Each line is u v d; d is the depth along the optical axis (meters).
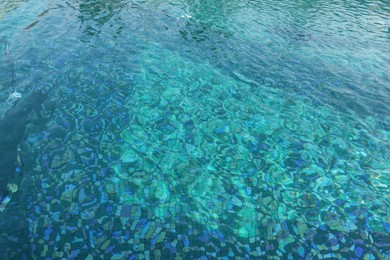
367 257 6.16
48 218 6.41
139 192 7.25
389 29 18.48
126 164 7.97
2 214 6.36
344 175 8.18
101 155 8.15
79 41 13.73
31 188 7.01
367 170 8.39
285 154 8.77
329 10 21.47
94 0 18.67
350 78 12.80
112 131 8.99
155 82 11.55
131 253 5.92
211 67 12.88
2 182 7.00
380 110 10.91
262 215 6.95
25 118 8.95
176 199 7.16
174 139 8.97
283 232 6.59
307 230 6.67
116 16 16.77
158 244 6.13
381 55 15.03
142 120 9.57
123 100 10.35
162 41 14.62
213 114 10.16
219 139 9.12
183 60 13.20
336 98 11.45
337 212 7.12
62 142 8.37
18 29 14.32
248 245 6.28
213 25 17.03
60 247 5.91
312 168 8.35
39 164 7.63
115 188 7.28
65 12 16.66
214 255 6.04
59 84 10.71
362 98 11.53
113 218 6.56
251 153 8.70
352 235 6.61
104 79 11.32
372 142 9.43
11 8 16.67
